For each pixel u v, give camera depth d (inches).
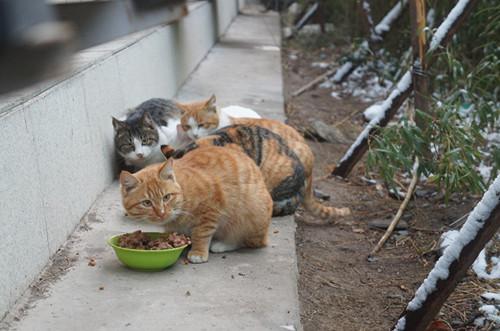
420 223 174.9
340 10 474.3
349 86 358.0
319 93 348.5
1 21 19.5
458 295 132.8
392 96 197.9
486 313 122.6
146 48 229.3
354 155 206.4
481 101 211.5
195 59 362.9
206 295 111.1
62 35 21.0
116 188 168.9
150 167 127.4
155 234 126.1
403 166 184.9
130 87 202.7
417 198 193.0
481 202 95.2
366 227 172.4
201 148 137.2
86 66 154.3
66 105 135.3
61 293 109.5
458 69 197.8
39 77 20.4
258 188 130.5
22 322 99.0
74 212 138.6
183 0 34.1
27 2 20.1
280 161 153.3
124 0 26.2
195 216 124.0
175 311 104.4
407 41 339.3
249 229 130.9
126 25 26.1
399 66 303.4
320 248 156.6
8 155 102.2
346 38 474.6
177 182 120.3
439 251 150.9
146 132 175.3
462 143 167.8
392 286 138.1
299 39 501.4
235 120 193.3
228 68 370.6
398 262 151.3
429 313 101.3
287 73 402.3
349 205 188.5
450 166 164.7
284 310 107.3
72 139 138.9
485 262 144.0
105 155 168.4
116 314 102.7
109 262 123.3
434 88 239.3
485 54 245.1
